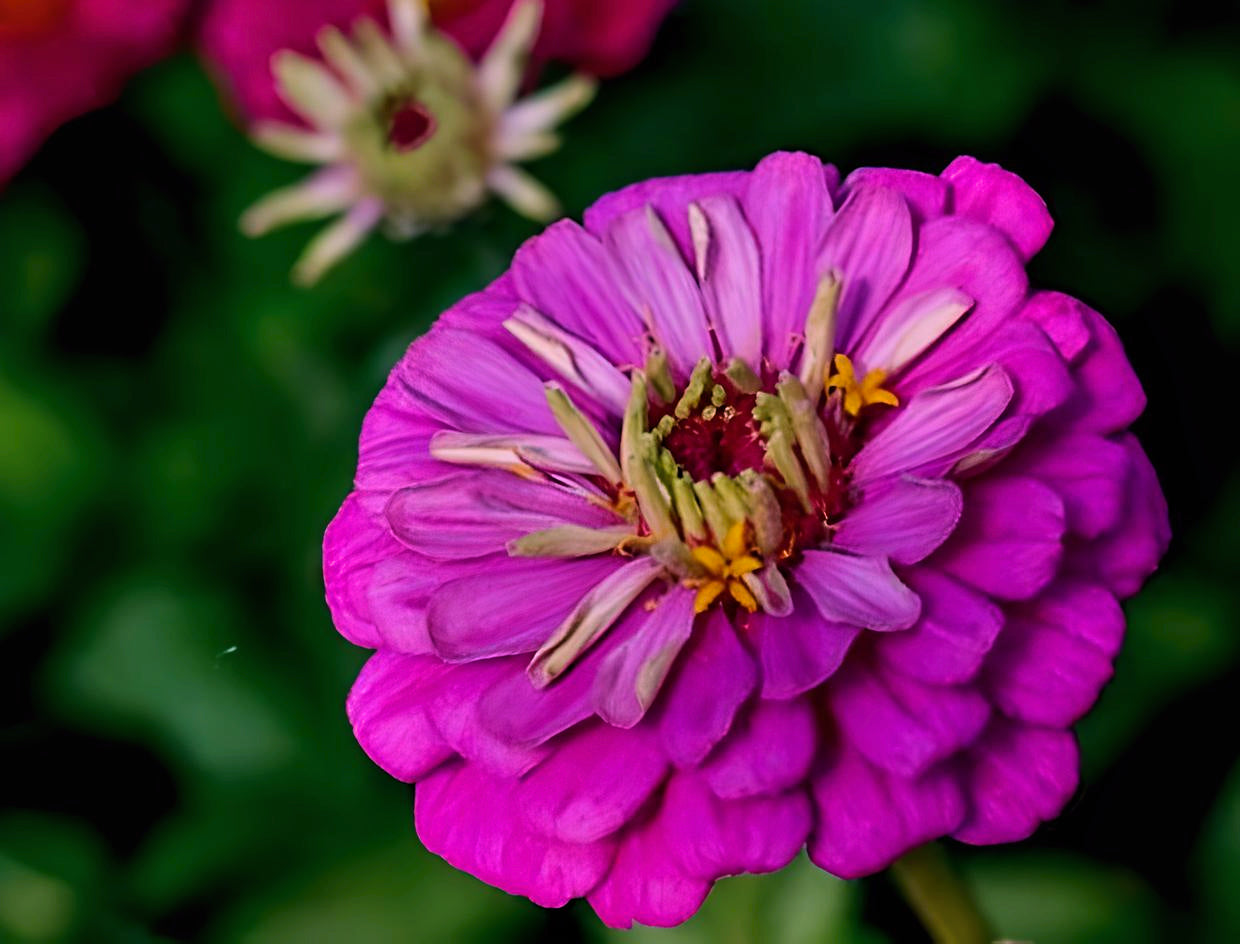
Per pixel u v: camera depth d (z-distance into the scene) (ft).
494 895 1.32
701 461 1.10
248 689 1.38
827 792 1.03
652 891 1.04
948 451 1.06
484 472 1.10
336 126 1.35
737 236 1.12
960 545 1.04
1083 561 1.05
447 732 1.06
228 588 1.41
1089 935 1.27
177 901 1.35
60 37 1.32
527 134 1.35
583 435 1.10
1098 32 1.40
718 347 1.13
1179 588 1.34
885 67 1.40
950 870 1.12
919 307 1.08
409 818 1.35
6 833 1.36
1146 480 1.06
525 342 1.12
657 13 1.33
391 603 1.08
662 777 1.04
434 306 1.40
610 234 1.13
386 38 1.35
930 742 1.01
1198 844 1.33
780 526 1.07
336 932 1.32
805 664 1.03
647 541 1.08
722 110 1.41
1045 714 1.03
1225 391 1.41
